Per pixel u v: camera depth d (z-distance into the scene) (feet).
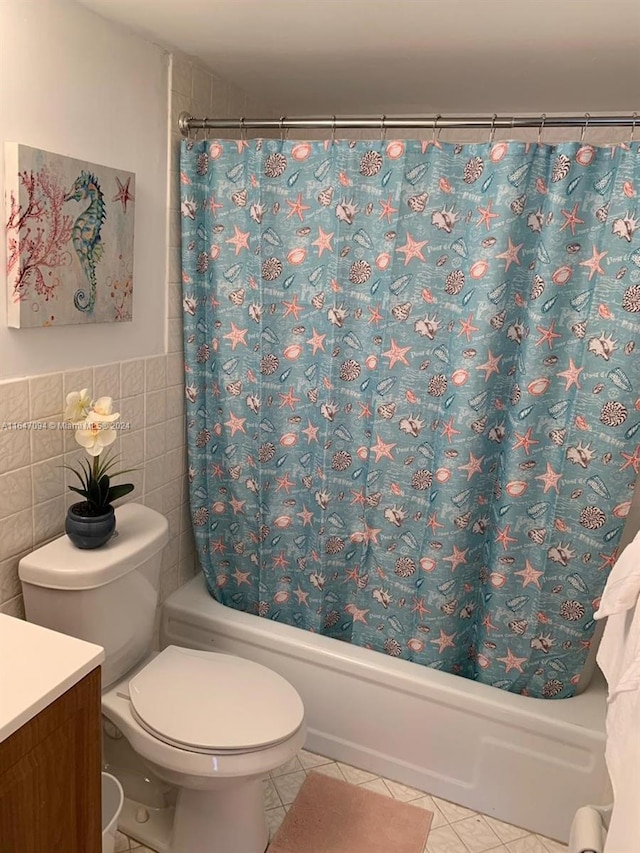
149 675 5.34
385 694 6.16
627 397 5.30
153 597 5.66
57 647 3.73
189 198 6.23
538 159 5.18
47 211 4.70
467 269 5.52
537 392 5.49
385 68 6.12
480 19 4.77
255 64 6.19
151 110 5.81
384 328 5.91
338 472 6.45
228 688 5.28
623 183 5.02
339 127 5.74
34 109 4.59
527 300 5.47
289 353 6.38
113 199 5.38
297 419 6.53
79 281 5.14
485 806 5.98
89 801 3.84
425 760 6.14
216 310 6.52
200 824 5.24
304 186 5.96
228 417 6.72
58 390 5.15
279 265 6.20
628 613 3.70
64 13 4.72
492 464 5.90
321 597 6.77
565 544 5.76
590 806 4.52
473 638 6.40
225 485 7.00
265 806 5.94
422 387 5.96
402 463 6.16
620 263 5.14
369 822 5.82
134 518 5.73
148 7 4.84
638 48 5.22
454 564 6.04
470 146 5.41
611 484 5.51
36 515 5.11
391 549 6.38
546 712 5.67
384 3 4.55
